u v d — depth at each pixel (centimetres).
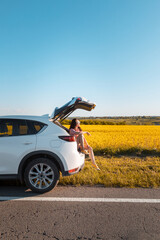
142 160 759
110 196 401
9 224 296
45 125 437
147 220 307
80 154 472
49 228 285
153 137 1588
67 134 435
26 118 440
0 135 424
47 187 416
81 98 489
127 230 280
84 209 344
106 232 276
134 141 1225
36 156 432
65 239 260
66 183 485
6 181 493
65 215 322
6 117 439
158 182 481
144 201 376
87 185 474
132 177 516
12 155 412
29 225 293
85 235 269
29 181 414
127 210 340
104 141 1219
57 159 417
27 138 420
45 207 351
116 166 645
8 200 382
